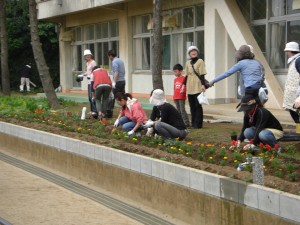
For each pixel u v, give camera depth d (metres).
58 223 6.91
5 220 6.70
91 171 9.23
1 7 22.83
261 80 8.91
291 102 8.34
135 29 22.44
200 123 11.73
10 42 31.45
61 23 28.00
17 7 31.52
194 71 11.47
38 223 6.91
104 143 9.34
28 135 11.59
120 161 8.33
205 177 6.51
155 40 12.89
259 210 5.70
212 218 6.43
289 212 5.30
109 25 24.33
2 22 22.91
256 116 7.96
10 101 16.52
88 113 14.73
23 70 29.30
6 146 12.87
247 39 15.65
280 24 15.59
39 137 11.08
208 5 17.19
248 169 6.63
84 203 7.89
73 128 11.37
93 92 13.75
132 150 8.59
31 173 10.11
